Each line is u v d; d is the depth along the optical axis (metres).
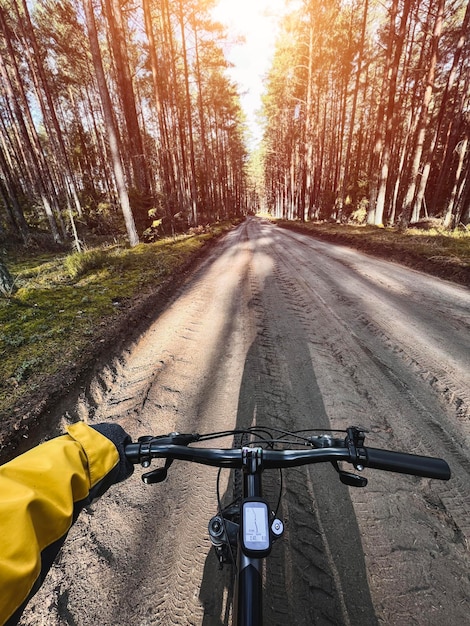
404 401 2.86
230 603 1.44
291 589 1.48
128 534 1.80
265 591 1.48
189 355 3.99
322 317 4.98
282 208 57.81
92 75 24.30
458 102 16.20
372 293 6.05
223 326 4.88
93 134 30.20
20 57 19.80
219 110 35.69
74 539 1.79
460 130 18.45
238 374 3.48
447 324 4.42
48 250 14.69
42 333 4.25
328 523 1.79
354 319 4.80
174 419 2.81
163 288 6.88
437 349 3.73
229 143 44.69
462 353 3.62
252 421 2.73
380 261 9.13
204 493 2.05
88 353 3.71
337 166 28.50
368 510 1.86
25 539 0.65
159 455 0.99
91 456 0.91
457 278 6.61
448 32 17.47
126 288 6.66
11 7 15.46
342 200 24.91
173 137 24.91
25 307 5.29
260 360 3.75
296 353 3.87
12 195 14.77
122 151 22.98
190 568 1.60
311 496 1.97
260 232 23.80
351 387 3.11
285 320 4.97
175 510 1.94
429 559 1.58
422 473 0.89
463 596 1.43
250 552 0.75
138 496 2.05
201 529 1.81
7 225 17.64
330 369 3.46
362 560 1.59
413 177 16.61
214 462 1.01
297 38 27.16
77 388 3.13
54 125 16.41
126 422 2.79
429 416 2.65
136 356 4.04
